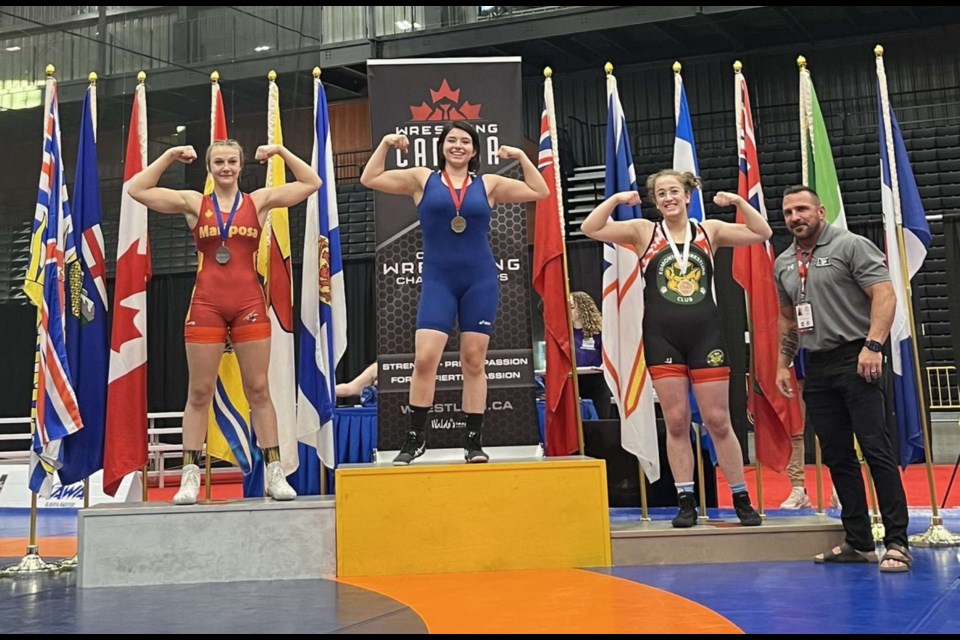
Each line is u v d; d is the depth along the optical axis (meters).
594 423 7.67
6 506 9.24
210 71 14.35
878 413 4.28
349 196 16.75
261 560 4.47
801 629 3.04
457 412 5.35
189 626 3.32
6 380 13.38
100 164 13.55
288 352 5.48
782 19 15.66
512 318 5.41
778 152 15.73
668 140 17.42
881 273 4.26
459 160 4.86
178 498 4.61
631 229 5.04
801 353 5.59
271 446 4.84
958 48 16.09
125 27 14.50
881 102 5.46
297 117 15.15
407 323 5.35
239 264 4.78
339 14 16.08
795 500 6.97
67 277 5.20
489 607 3.55
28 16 13.86
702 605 3.50
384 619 3.36
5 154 13.73
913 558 4.52
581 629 3.09
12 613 3.67
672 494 7.51
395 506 4.55
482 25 15.34
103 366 5.24
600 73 17.95
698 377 4.76
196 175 14.08
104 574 4.37
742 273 5.61
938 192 14.20
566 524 4.61
